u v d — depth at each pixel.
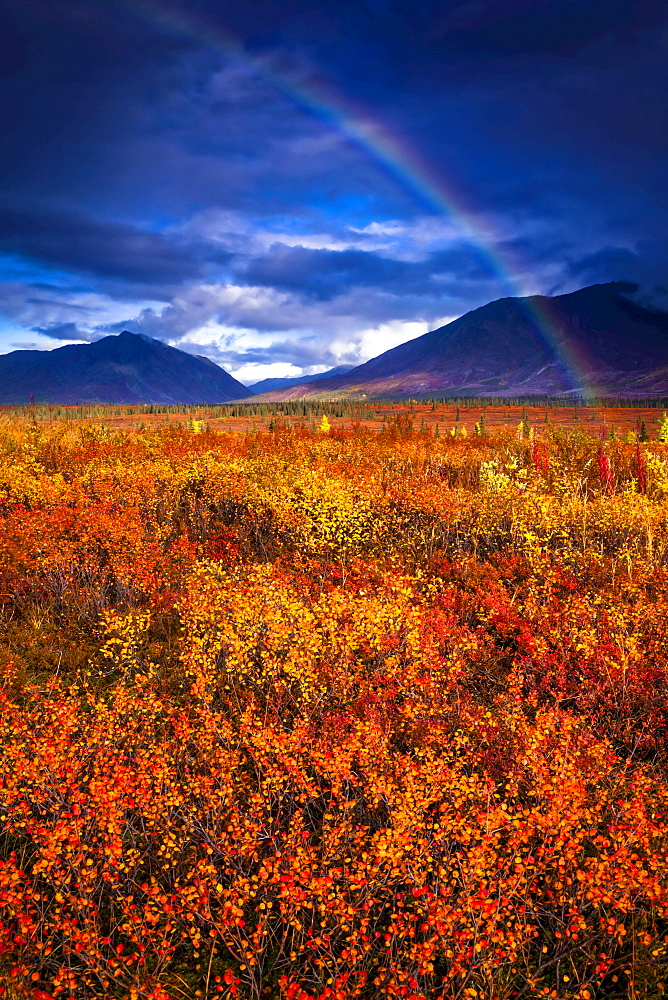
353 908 4.11
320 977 3.83
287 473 14.33
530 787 5.14
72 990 3.71
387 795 4.85
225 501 12.77
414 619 7.54
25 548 9.54
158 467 14.07
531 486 13.75
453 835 4.49
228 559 10.36
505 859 4.39
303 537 10.75
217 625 7.54
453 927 3.91
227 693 6.83
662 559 10.21
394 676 6.79
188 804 5.00
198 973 4.03
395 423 30.09
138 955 3.91
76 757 5.46
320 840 4.75
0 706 5.96
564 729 5.67
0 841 4.94
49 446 18.08
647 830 4.53
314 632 7.12
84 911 4.11
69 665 7.37
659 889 4.02
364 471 16.16
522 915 4.10
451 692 6.84
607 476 14.84
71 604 8.72
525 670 7.18
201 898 4.07
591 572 9.73
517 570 10.00
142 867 4.69
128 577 8.90
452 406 132.88
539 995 3.79
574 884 4.37
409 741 5.88
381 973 3.90
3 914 4.15
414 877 4.16
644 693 6.42
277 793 5.21
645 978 3.91
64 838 4.51
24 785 5.18
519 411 116.44
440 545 11.45
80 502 11.85
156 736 6.04
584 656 7.09
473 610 8.74
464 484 16.55
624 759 5.74
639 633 7.56
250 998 3.78
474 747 5.75
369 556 10.65
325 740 5.66
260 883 4.41
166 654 7.62
